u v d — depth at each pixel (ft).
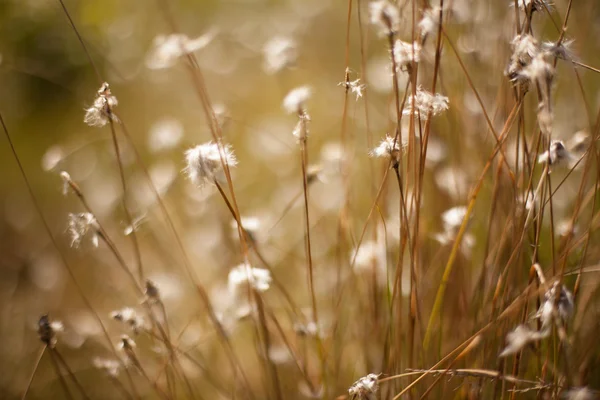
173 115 3.12
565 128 2.12
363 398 1.66
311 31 3.35
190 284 2.26
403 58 1.71
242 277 1.85
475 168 2.02
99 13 3.17
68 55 3.21
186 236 2.36
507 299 1.77
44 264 2.47
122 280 2.33
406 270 1.98
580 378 1.78
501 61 1.96
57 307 2.37
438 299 1.81
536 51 1.62
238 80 3.33
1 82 3.21
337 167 2.21
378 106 2.56
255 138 2.84
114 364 1.91
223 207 2.33
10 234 2.71
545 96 1.57
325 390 1.87
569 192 2.08
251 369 2.13
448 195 2.03
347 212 2.01
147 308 1.90
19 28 3.15
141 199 2.34
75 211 2.55
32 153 3.13
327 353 1.91
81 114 3.25
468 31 2.06
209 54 3.33
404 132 1.93
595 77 2.27
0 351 2.27
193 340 2.10
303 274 2.24
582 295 1.88
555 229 2.00
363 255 1.96
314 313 1.83
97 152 2.99
